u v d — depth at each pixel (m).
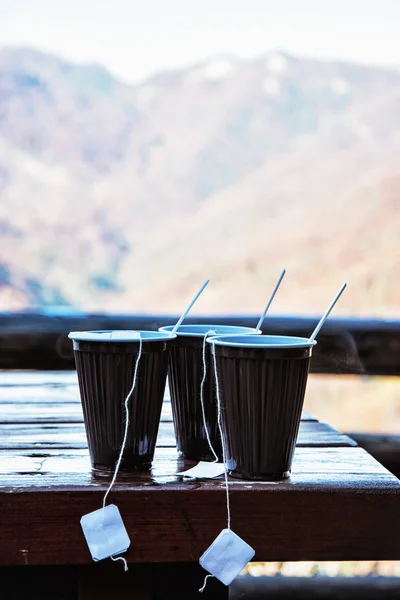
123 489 0.75
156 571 0.88
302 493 0.75
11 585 0.93
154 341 0.80
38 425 1.09
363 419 7.14
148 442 0.82
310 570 2.17
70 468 0.83
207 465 0.84
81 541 0.74
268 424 0.77
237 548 0.74
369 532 0.76
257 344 0.76
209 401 0.85
